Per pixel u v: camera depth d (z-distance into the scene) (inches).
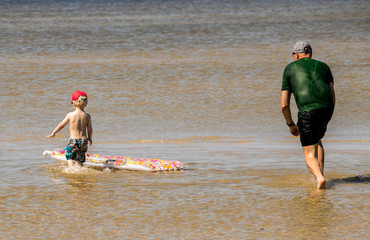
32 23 7224.4
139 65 3661.4
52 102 2583.7
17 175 1255.5
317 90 1171.9
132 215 947.3
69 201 1035.3
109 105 2513.5
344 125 2086.6
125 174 1273.4
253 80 3110.2
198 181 1193.4
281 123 2158.0
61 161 1409.9
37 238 836.6
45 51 4485.7
